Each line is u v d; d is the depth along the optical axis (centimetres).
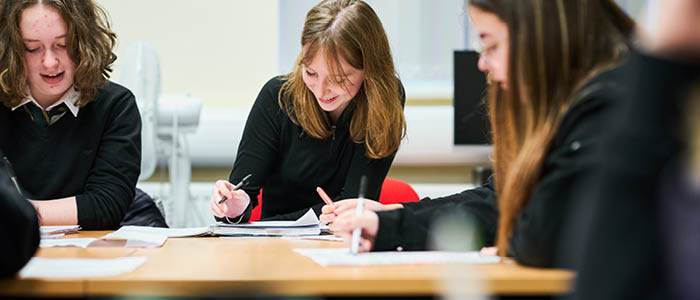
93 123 187
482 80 287
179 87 332
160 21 330
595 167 85
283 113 196
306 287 89
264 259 112
